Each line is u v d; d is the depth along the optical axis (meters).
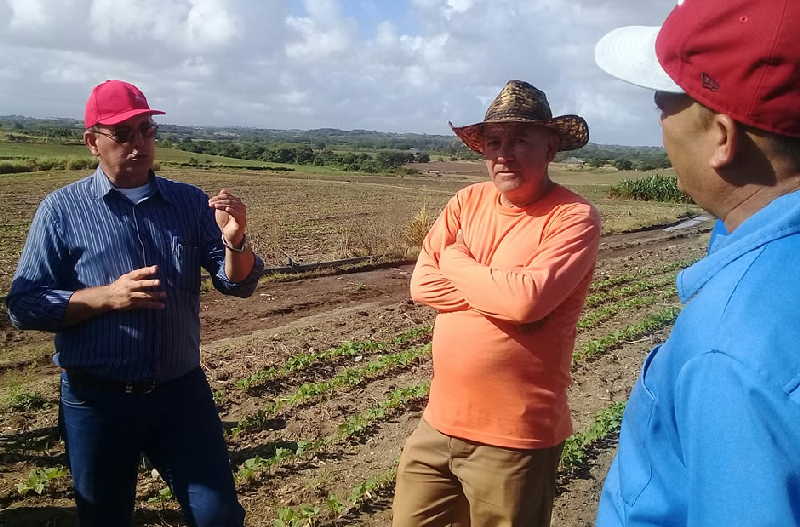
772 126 1.21
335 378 7.68
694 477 1.16
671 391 1.29
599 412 6.89
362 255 16.59
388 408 6.83
